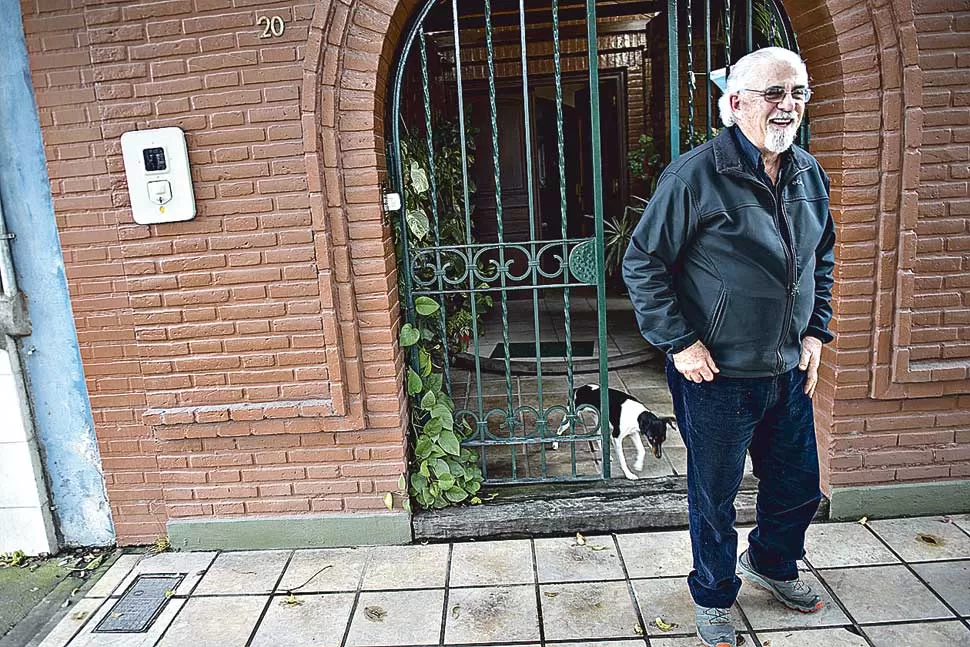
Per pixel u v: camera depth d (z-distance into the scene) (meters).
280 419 3.15
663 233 2.17
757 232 2.12
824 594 2.72
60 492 3.37
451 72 7.23
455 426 3.58
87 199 3.02
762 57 2.04
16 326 3.14
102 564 3.29
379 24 2.84
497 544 3.21
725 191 2.13
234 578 3.07
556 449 4.03
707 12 3.15
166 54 2.87
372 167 2.95
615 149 7.71
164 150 2.89
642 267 2.22
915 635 2.48
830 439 3.18
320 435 3.20
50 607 2.98
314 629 2.70
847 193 2.92
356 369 3.09
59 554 3.40
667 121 6.48
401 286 3.40
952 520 3.18
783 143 2.04
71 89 2.92
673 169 2.19
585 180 8.36
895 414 3.15
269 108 2.89
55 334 3.21
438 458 3.34
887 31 2.78
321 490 3.26
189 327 3.09
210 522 3.30
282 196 2.96
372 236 3.01
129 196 2.96
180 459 3.26
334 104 2.88
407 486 3.27
